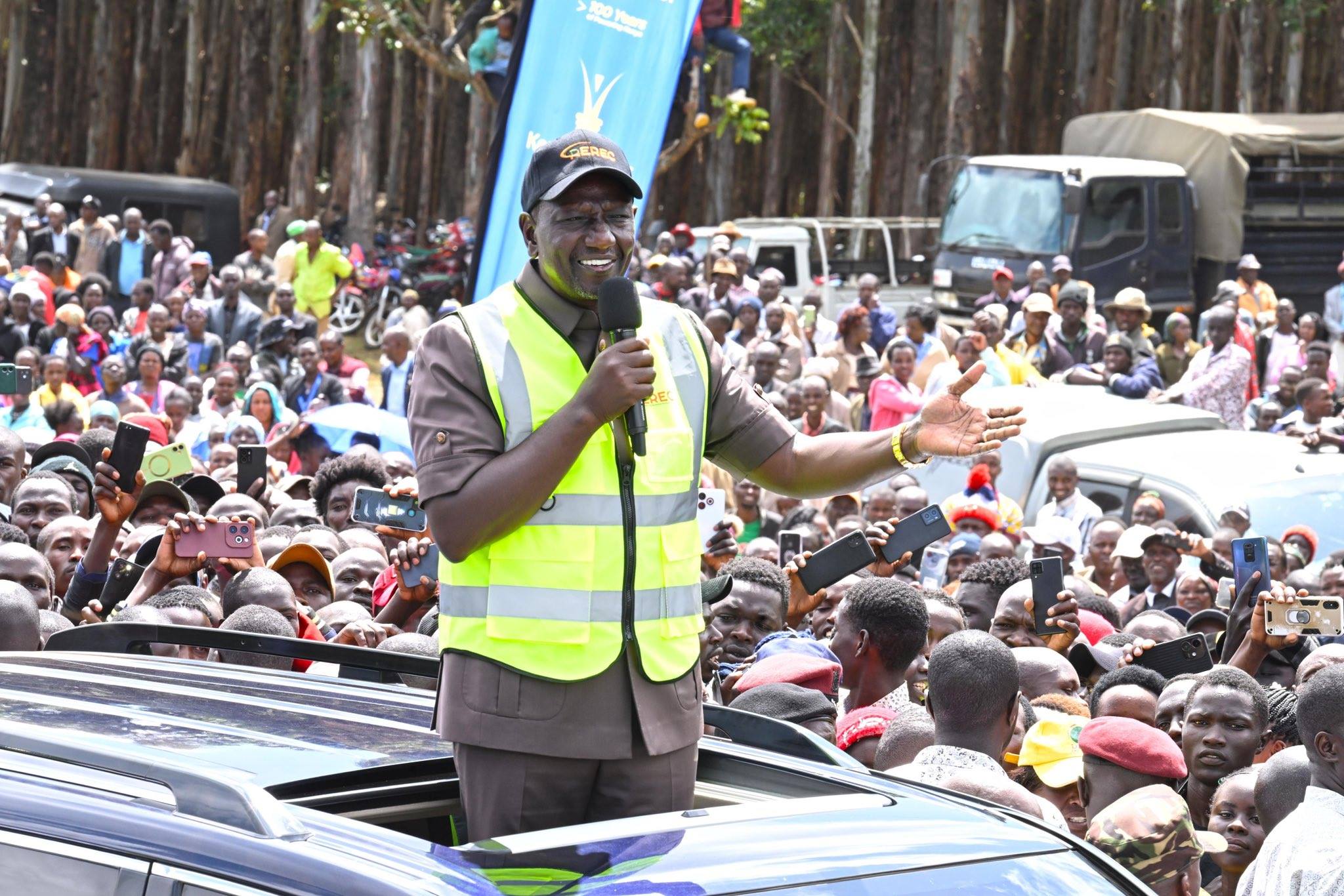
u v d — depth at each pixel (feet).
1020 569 30.94
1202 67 124.06
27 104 143.84
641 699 12.03
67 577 29.40
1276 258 87.81
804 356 67.77
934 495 47.88
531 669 11.76
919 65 112.47
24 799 10.36
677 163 121.60
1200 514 43.24
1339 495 43.34
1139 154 88.28
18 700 12.73
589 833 10.62
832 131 115.14
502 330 12.17
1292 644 26.27
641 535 12.12
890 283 91.04
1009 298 75.41
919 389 60.95
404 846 9.85
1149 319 82.64
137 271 86.74
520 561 11.82
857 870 10.71
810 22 111.96
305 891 9.30
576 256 12.08
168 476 26.63
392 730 13.00
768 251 84.74
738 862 10.48
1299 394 56.18
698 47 85.71
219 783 10.01
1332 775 16.94
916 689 26.66
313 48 119.44
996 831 11.73
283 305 75.20
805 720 19.34
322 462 44.73
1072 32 122.21
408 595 24.91
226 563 25.23
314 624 24.91
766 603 25.90
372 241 114.32
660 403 12.48
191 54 134.10
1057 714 20.48
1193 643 24.94
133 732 12.06
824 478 13.38
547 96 31.58
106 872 9.85
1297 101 116.16
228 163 136.15
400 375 62.59
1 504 34.58
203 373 66.85
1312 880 15.64
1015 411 12.90
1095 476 45.75
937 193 107.14
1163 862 15.67
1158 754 18.24
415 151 131.95
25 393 36.76
